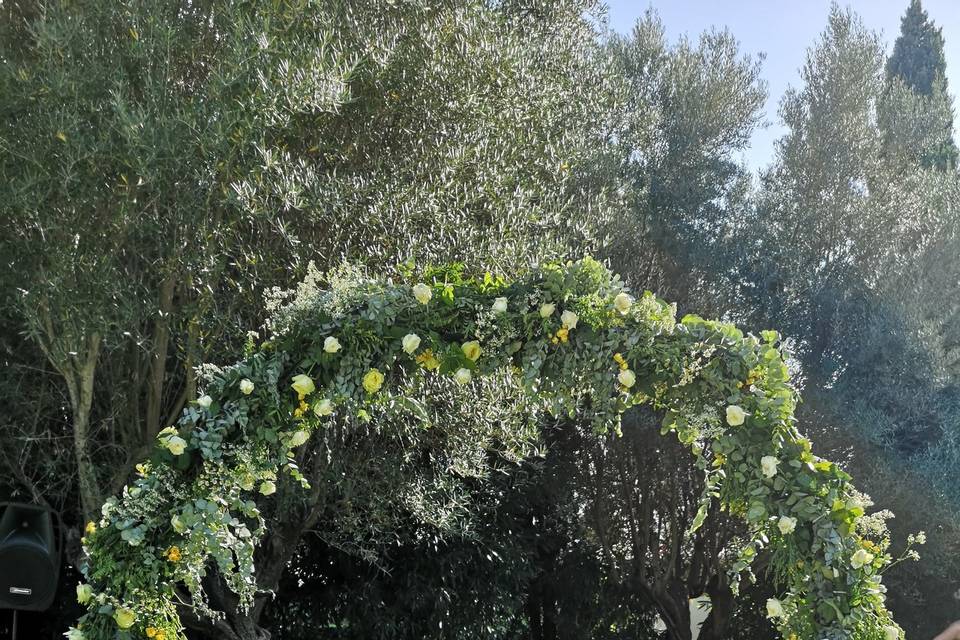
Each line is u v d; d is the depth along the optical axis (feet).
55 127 18.90
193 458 12.00
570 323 11.64
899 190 41.78
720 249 39.01
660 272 37.83
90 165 19.44
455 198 22.57
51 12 19.89
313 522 24.45
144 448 22.20
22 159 19.79
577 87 29.35
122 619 11.26
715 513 37.06
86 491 21.54
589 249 28.60
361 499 24.67
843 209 41.32
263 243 21.83
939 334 38.52
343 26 22.53
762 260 40.37
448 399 22.99
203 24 21.86
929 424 37.24
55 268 19.74
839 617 11.21
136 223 20.08
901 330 37.60
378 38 22.16
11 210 19.52
